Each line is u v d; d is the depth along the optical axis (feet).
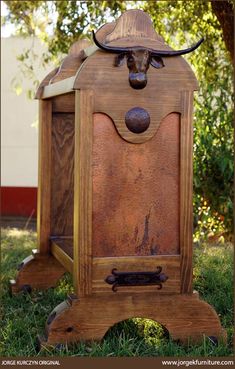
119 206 8.09
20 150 26.25
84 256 7.97
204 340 8.04
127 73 8.01
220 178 14.25
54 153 11.47
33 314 9.55
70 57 10.61
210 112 14.06
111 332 8.54
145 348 8.00
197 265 12.64
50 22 15.46
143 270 8.13
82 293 7.98
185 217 8.23
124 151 8.09
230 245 15.02
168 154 8.21
